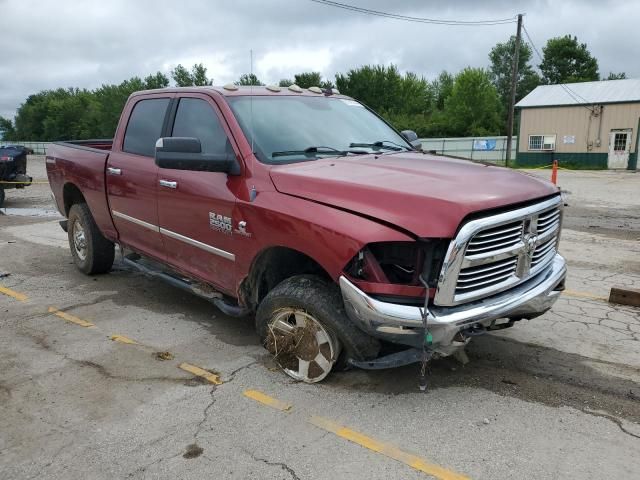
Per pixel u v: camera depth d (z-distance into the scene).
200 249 4.55
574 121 32.62
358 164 4.02
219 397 3.78
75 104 86.19
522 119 34.34
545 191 3.74
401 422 3.46
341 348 3.74
